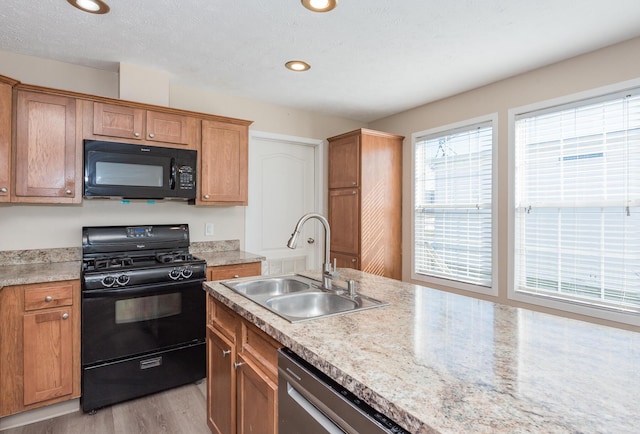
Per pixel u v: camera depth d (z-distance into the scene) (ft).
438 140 11.49
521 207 9.30
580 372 2.82
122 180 8.15
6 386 6.36
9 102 6.92
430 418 2.15
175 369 7.98
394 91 10.46
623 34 7.08
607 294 7.84
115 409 7.26
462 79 9.53
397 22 6.62
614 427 2.09
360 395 2.59
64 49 7.77
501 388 2.55
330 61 8.39
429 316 4.26
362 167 11.57
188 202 9.74
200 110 10.35
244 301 4.83
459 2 5.98
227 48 7.72
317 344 3.32
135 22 6.64
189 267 8.17
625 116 7.48
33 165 7.27
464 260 10.72
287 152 12.43
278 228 12.23
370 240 11.75
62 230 8.45
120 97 8.45
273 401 3.91
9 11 6.24
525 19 6.51
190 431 6.59
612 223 7.73
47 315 6.68
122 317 7.33
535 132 9.00
